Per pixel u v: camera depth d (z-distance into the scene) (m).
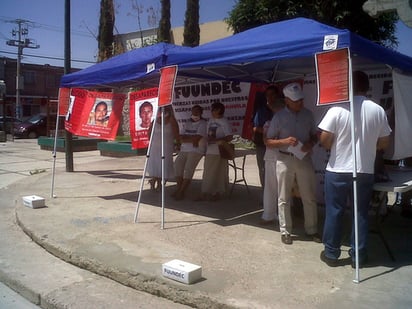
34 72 54.62
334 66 4.38
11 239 6.05
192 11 22.45
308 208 5.42
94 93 8.27
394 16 13.03
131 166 12.89
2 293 4.61
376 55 4.91
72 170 11.81
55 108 23.20
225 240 5.51
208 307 3.87
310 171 5.29
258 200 7.90
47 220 6.54
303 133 5.20
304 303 3.75
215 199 7.88
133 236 5.69
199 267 4.29
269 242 5.41
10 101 51.38
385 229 6.04
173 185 9.58
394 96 5.63
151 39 23.03
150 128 7.40
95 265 4.81
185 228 6.06
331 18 12.87
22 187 9.83
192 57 5.79
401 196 6.60
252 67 7.11
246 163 13.01
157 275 4.35
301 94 5.18
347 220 6.34
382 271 4.46
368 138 4.30
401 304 3.72
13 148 19.73
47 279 4.68
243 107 8.45
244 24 13.84
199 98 9.06
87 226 6.19
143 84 8.59
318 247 5.22
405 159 6.28
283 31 5.45
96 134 8.15
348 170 4.33
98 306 4.03
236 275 4.37
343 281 4.21
